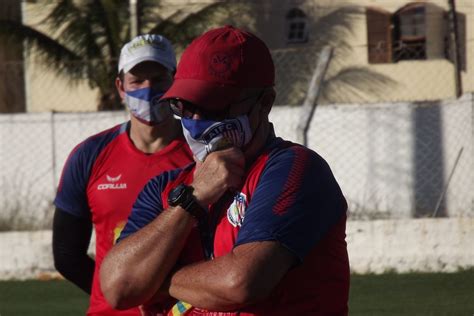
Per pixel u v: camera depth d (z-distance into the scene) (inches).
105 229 341.7
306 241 196.2
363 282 692.7
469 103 927.7
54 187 999.0
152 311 219.5
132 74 348.5
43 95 1555.1
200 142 211.2
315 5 1592.0
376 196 969.5
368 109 972.6
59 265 353.7
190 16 1475.1
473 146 916.0
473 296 628.1
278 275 193.6
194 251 209.5
